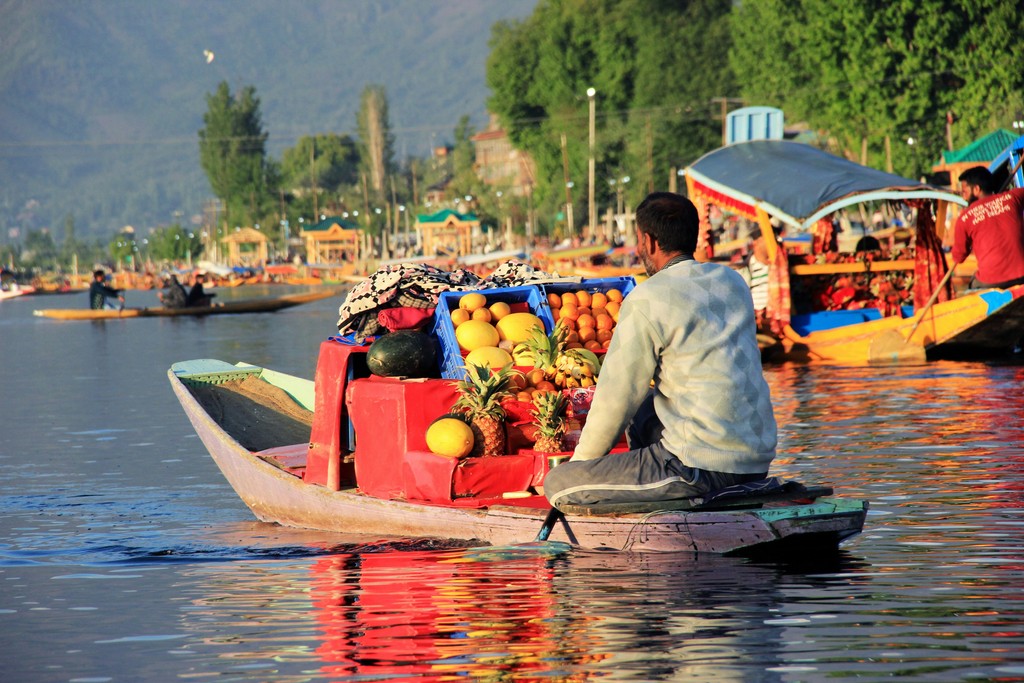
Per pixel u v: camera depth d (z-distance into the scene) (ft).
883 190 138.10
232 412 79.51
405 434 54.60
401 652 38.37
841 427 85.76
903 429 83.10
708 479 46.16
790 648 36.78
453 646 38.60
